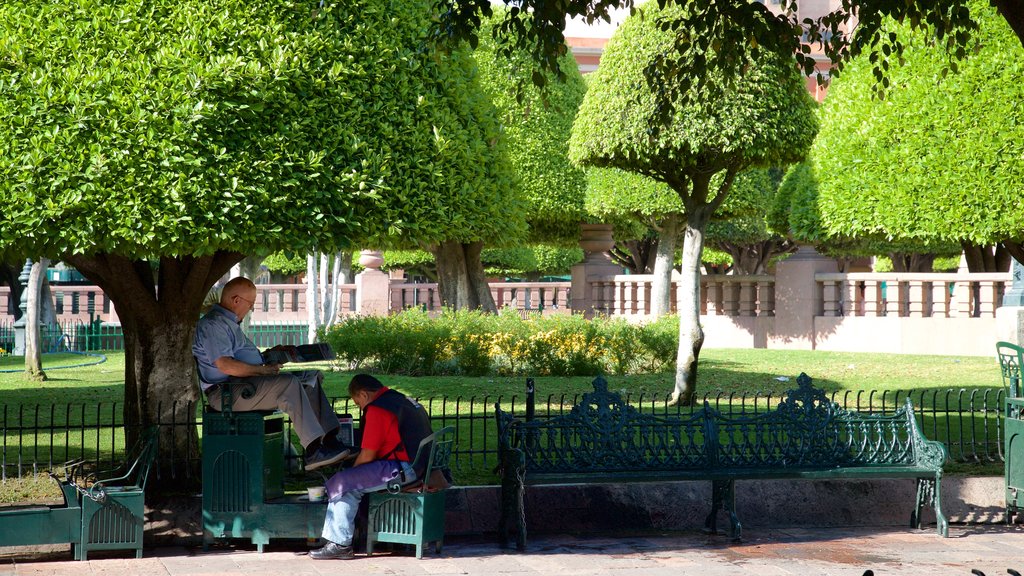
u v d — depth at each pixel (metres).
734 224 32.16
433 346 15.98
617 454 7.17
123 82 6.12
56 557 6.36
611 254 39.53
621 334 16.39
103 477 7.64
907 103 11.52
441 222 7.05
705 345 23.28
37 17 6.20
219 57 6.18
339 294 26.28
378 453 6.36
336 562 6.14
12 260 6.42
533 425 7.12
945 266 41.50
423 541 6.26
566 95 23.16
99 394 12.94
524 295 28.48
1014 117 10.81
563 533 7.23
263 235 6.24
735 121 11.38
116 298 7.71
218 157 6.11
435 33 7.31
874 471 7.16
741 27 8.74
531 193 22.75
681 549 6.64
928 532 7.30
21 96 6.01
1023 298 16.88
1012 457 7.59
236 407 6.54
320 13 6.70
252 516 6.41
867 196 11.84
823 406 7.55
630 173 21.39
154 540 6.71
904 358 17.72
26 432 9.63
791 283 21.58
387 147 6.82
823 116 13.33
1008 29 10.94
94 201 5.94
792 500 7.69
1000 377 14.37
